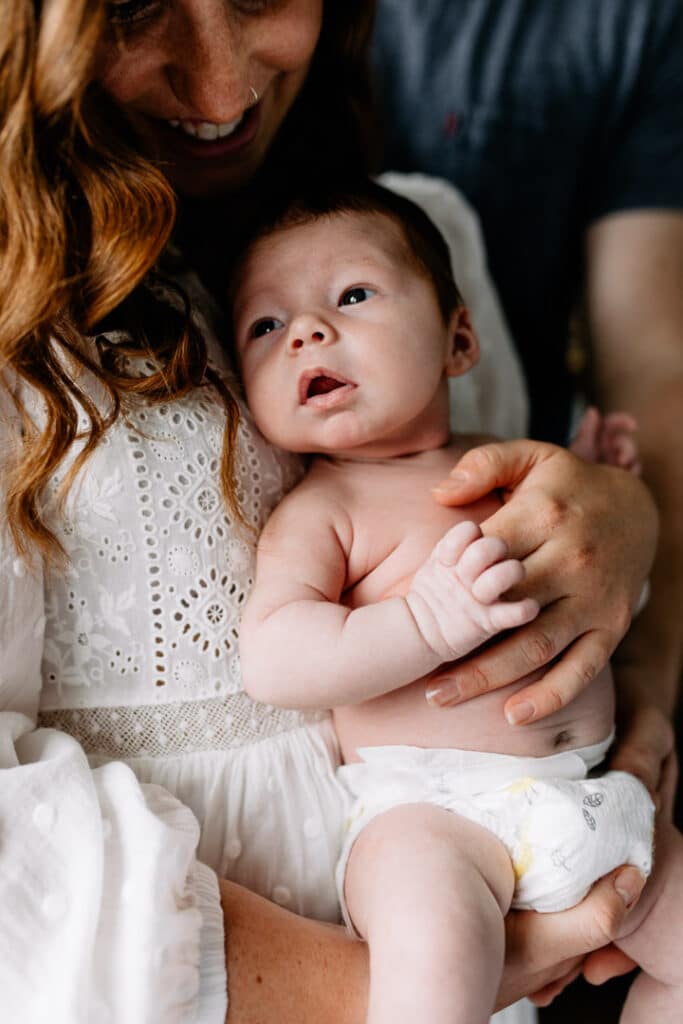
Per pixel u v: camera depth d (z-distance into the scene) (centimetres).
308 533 102
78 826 83
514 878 94
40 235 87
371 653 93
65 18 82
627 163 178
